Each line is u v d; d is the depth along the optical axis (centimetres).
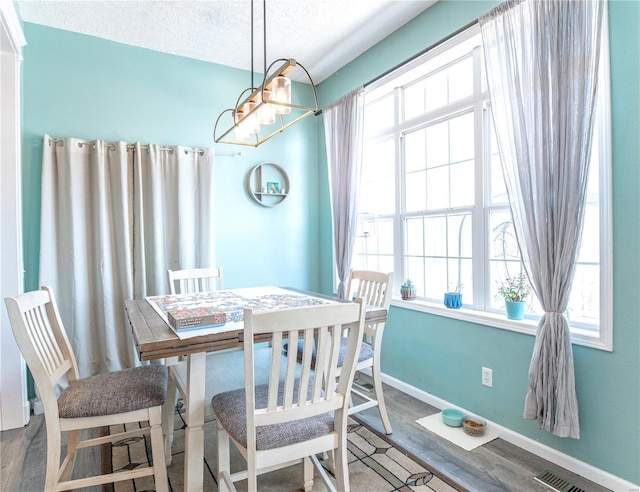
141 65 303
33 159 267
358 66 325
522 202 193
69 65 278
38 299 158
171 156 308
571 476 179
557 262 175
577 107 168
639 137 158
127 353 288
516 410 207
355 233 318
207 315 152
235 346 146
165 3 244
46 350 157
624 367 164
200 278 290
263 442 126
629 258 162
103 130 289
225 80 338
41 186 265
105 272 279
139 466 191
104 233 279
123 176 285
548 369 177
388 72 281
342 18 266
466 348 236
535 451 197
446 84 263
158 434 154
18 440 222
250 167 354
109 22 266
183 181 310
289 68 167
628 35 160
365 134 335
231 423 137
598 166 172
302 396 129
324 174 381
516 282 218
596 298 184
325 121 349
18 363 236
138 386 159
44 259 263
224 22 268
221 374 197
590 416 175
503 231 227
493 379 219
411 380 277
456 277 259
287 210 373
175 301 209
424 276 283
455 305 245
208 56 320
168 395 197
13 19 219
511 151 196
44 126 270
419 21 263
